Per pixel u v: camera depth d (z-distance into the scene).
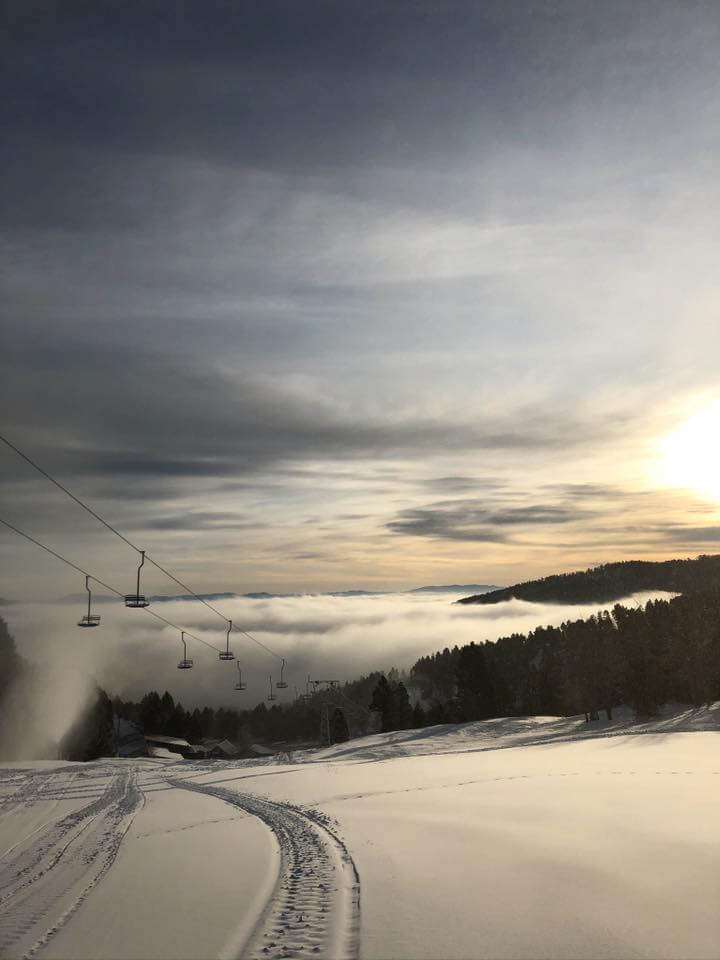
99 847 20.41
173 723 194.38
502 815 21.30
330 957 9.95
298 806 27.22
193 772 50.59
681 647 99.75
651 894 12.30
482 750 68.50
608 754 46.91
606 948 10.01
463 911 11.70
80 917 12.78
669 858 14.68
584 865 14.34
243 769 51.94
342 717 132.50
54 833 23.66
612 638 102.00
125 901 13.72
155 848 19.52
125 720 169.38
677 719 86.81
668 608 120.88
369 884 13.64
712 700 99.25
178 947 10.79
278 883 14.38
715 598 106.81
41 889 15.36
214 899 13.43
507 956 9.81
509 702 170.38
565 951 9.95
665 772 32.62
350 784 35.16
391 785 33.47
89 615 39.31
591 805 22.42
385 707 159.12
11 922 12.70
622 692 97.88
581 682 101.00
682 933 10.49
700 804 21.80
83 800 33.88
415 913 11.70
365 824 21.36
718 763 36.56
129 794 35.91
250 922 11.82
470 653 156.62
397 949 10.16
